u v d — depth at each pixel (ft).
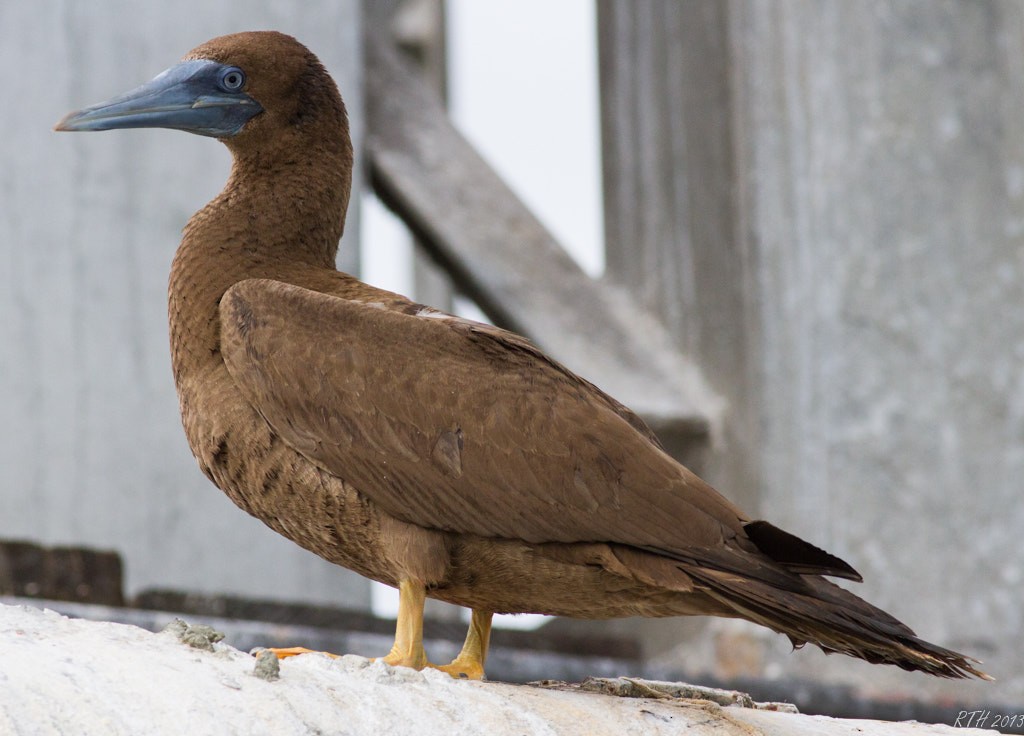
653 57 57.93
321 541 29.09
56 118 51.31
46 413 50.21
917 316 53.06
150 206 51.72
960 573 52.21
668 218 56.80
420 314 29.60
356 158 54.60
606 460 27.43
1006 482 52.60
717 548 26.45
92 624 23.76
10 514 49.57
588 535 27.20
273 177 31.53
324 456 28.14
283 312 28.86
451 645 40.65
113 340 51.01
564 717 24.06
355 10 54.75
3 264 50.39
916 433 52.60
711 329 55.01
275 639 37.91
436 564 27.86
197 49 32.24
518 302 56.03
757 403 53.21
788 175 53.47
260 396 28.48
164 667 21.95
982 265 53.42
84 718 20.35
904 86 53.67
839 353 52.70
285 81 31.78
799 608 25.29
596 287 57.82
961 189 53.52
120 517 50.37
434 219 56.80
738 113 53.98
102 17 51.96
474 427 27.84
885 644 25.25
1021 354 53.06
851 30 53.72
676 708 25.50
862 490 52.26
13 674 20.67
